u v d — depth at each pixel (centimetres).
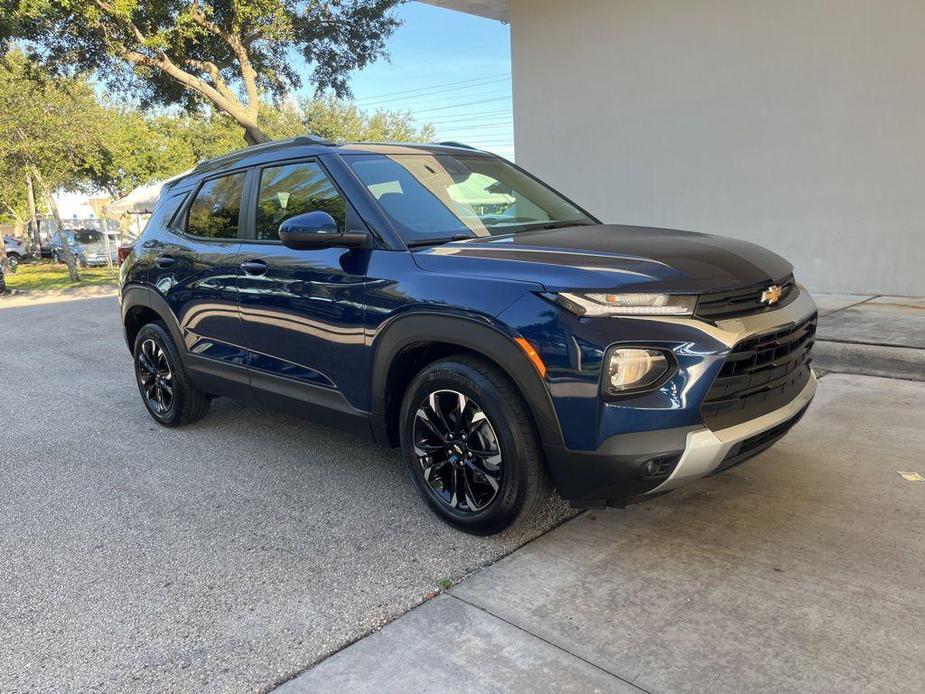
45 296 1756
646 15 873
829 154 774
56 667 243
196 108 1652
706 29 831
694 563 289
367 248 339
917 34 699
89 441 495
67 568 313
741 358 268
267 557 314
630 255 288
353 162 367
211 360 443
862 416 454
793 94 785
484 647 242
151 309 490
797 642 236
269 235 399
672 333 257
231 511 365
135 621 269
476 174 403
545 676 226
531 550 307
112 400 611
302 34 1512
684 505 341
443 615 262
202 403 501
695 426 260
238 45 1384
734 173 843
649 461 257
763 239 836
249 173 425
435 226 348
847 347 558
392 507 361
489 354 284
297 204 383
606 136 938
